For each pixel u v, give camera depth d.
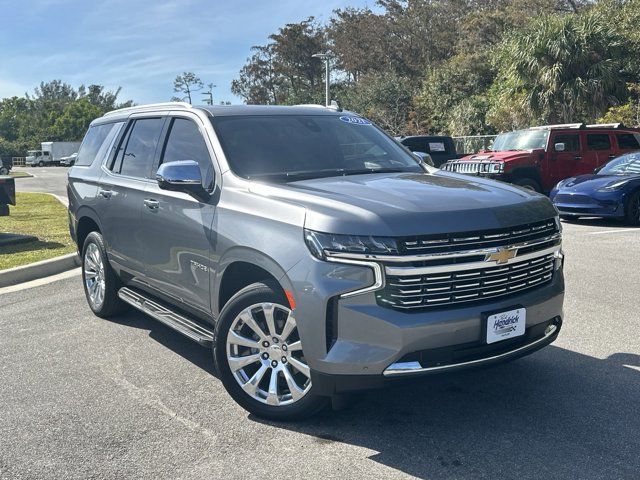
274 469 3.41
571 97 24.47
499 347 3.69
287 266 3.62
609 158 15.93
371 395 4.33
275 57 72.19
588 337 5.41
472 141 27.39
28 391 4.57
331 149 4.89
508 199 3.87
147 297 5.62
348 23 58.72
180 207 4.64
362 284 3.41
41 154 82.75
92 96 126.19
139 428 3.94
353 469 3.38
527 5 42.81
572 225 12.48
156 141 5.38
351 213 3.52
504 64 28.22
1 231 12.62
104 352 5.40
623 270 7.96
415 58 55.53
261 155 4.59
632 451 3.49
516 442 3.62
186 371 4.93
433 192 3.88
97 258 6.36
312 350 3.54
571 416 3.94
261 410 3.97
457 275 3.49
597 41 24.50
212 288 4.34
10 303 7.13
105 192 5.88
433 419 3.96
